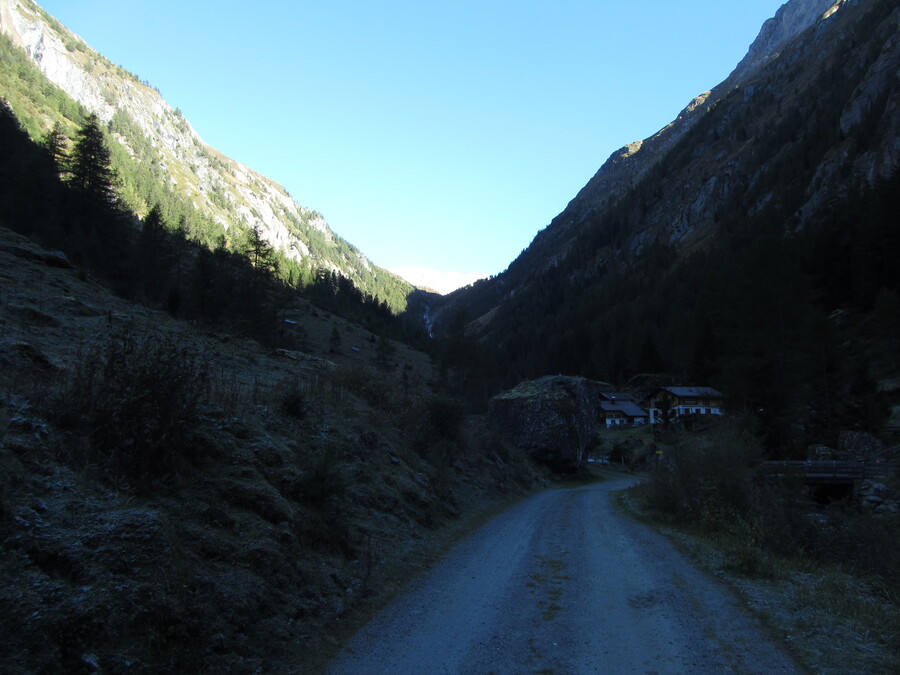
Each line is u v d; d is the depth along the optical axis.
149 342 7.79
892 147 108.06
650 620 7.36
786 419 37.28
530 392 41.38
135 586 4.68
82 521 4.99
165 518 5.74
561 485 36.06
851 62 176.50
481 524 15.57
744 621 7.43
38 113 180.62
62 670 3.77
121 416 6.62
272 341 51.94
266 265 73.25
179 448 7.25
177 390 7.31
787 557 12.48
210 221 179.62
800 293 41.28
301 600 6.64
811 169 136.62
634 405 91.25
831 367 42.47
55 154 60.78
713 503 16.45
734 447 17.95
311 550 8.00
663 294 132.62
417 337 155.00
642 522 17.67
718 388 44.44
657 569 10.63
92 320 14.70
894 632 6.87
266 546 6.78
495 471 25.11
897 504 24.81
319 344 94.25
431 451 18.50
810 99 180.25
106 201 57.94
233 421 9.20
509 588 8.92
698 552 12.42
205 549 6.07
